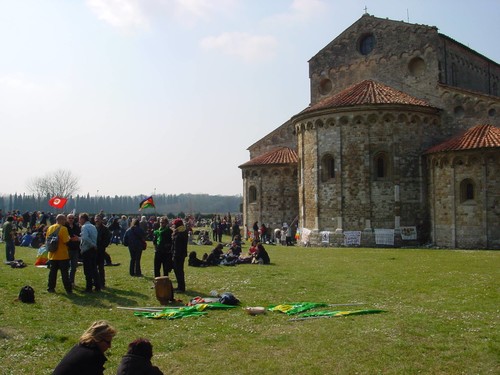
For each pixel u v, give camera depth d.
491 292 19.58
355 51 50.78
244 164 55.75
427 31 46.16
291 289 20.73
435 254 33.91
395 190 41.06
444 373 10.90
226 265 28.56
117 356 11.99
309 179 44.75
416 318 15.32
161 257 21.80
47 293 19.80
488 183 37.59
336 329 14.25
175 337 13.65
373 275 24.33
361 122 41.75
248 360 11.82
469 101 42.94
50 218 56.50
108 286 21.55
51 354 12.24
